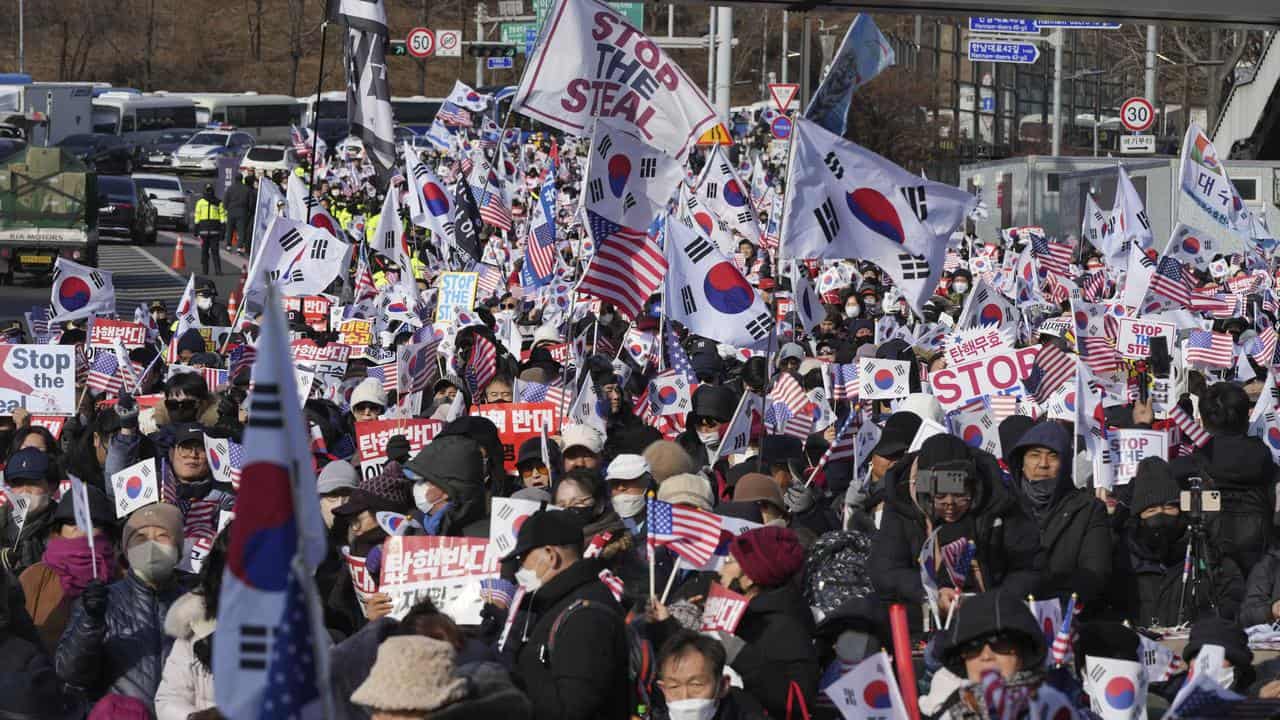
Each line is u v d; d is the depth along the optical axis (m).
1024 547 20.66
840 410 38.56
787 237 33.16
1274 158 116.06
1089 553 21.81
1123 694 17.28
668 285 35.41
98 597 19.30
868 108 186.62
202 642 18.39
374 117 52.88
